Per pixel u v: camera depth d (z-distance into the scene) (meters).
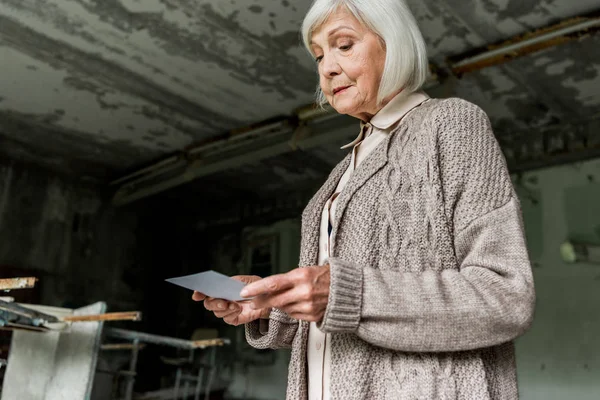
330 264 0.74
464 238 0.80
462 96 6.09
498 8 4.60
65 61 5.73
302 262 1.01
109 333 3.87
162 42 5.40
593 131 6.34
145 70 5.90
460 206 0.82
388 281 0.75
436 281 0.75
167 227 10.24
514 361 0.84
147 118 6.98
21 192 8.12
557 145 6.57
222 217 10.27
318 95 1.27
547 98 6.02
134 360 4.19
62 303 8.34
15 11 5.01
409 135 0.92
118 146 7.83
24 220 8.08
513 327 0.72
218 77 5.99
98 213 9.12
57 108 6.74
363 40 0.98
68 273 8.52
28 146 7.79
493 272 0.75
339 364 0.81
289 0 4.67
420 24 4.87
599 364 5.81
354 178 0.92
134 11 4.96
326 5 0.99
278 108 6.61
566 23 4.64
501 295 0.73
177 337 9.80
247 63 5.69
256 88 6.17
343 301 0.72
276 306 0.73
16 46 5.49
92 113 6.86
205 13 4.93
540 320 6.35
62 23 5.16
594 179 6.36
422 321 0.72
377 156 0.92
